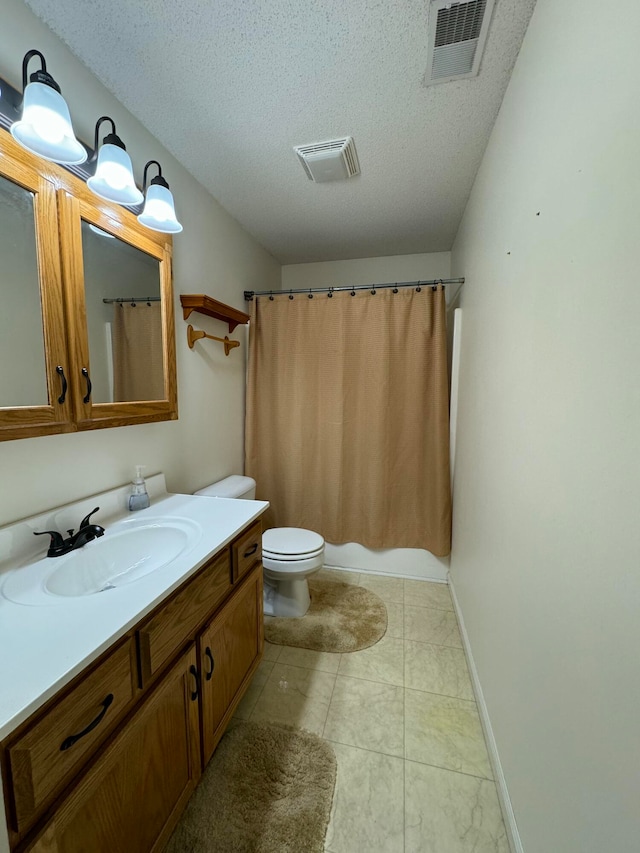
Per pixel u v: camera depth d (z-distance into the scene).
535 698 0.88
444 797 1.10
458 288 2.31
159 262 1.40
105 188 1.00
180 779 0.95
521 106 1.08
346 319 2.32
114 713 0.73
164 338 1.42
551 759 0.78
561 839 0.72
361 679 1.55
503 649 1.15
